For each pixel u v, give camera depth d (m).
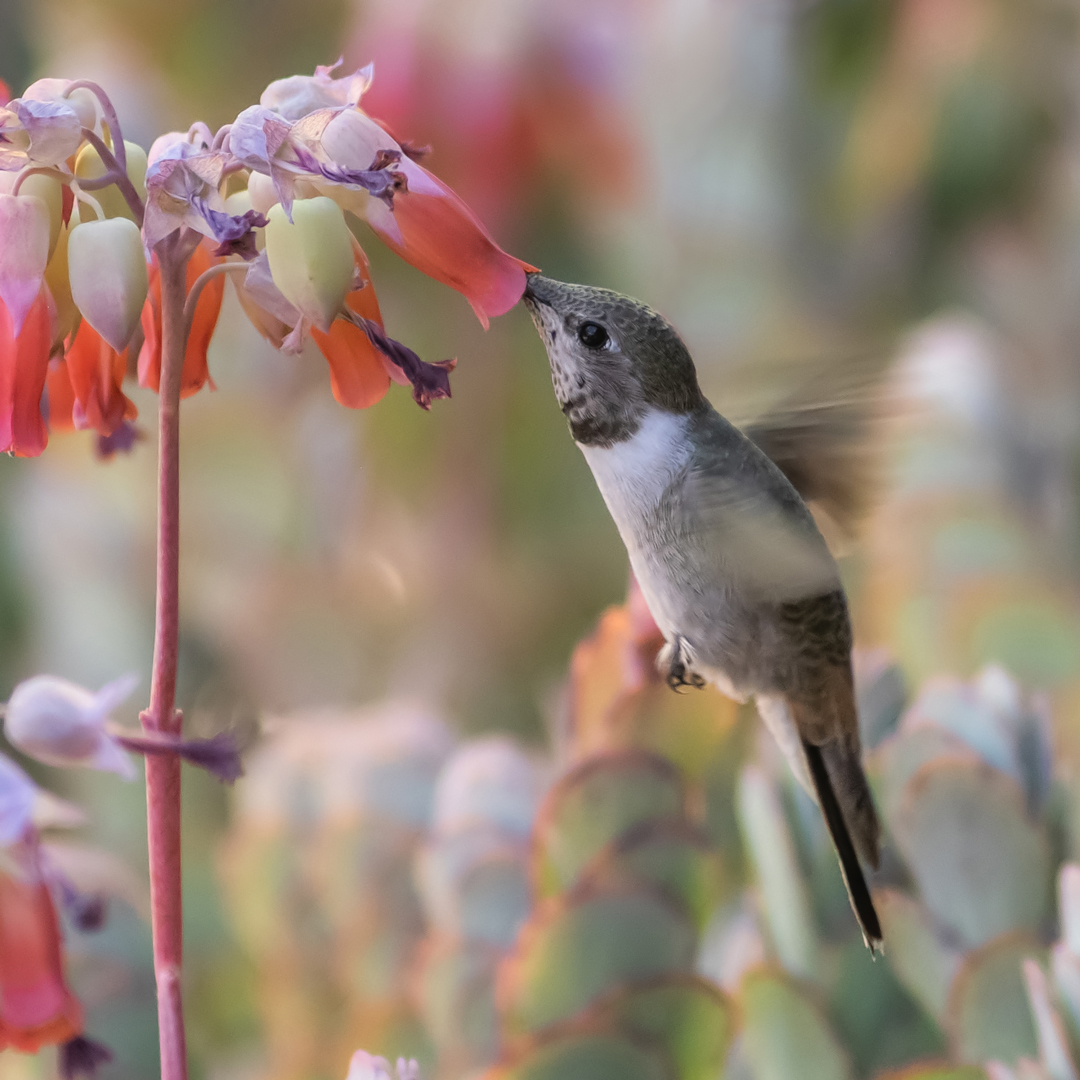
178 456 3.02
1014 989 3.05
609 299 3.09
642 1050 3.05
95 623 3.19
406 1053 3.08
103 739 3.01
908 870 3.07
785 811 3.07
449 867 3.08
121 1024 3.09
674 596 3.09
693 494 3.09
